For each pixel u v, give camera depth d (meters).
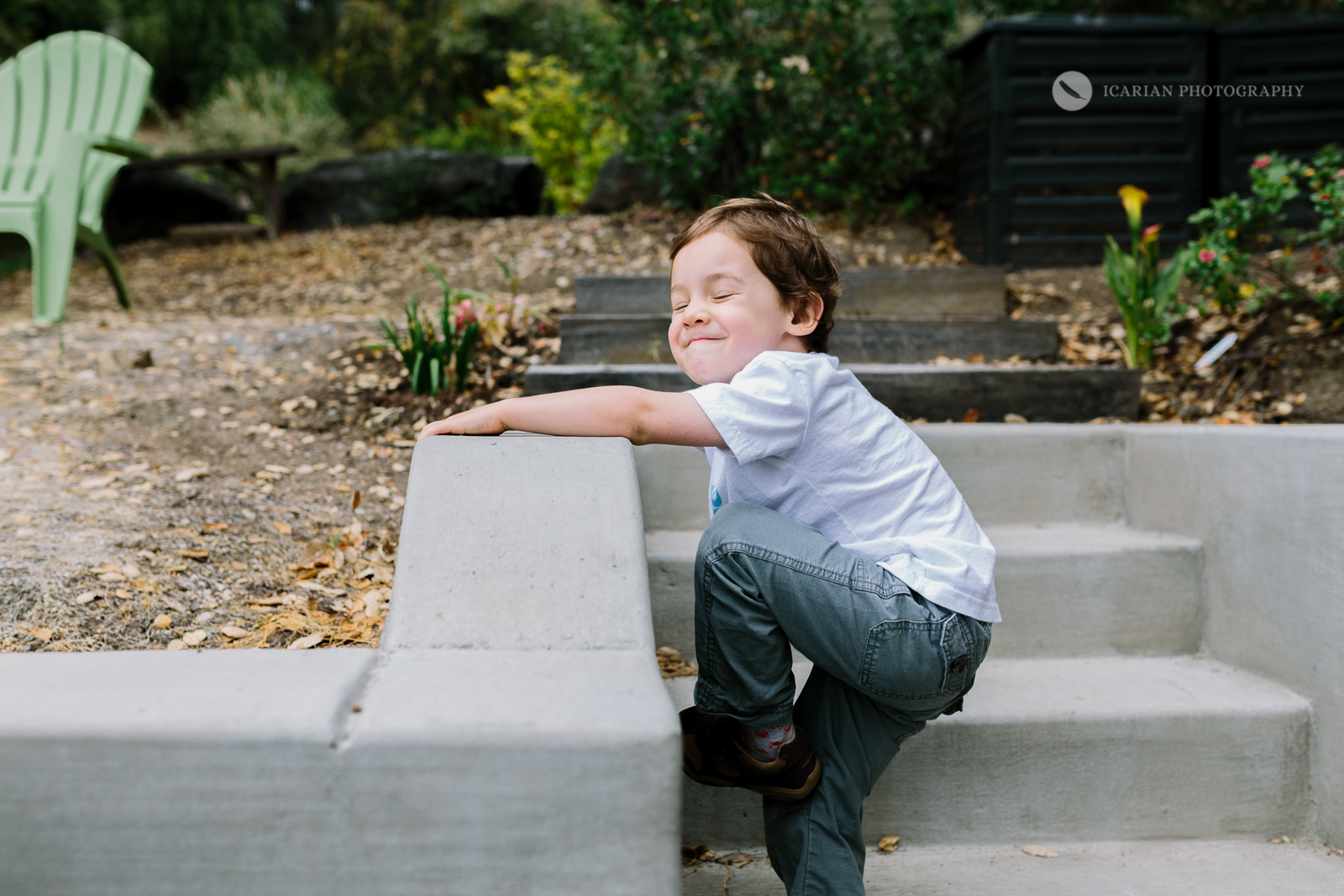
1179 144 4.75
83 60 4.96
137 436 2.85
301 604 1.98
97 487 2.43
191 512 2.32
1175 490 2.20
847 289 3.87
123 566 2.00
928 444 2.38
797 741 1.33
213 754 0.96
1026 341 3.42
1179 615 2.08
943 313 3.90
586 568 1.24
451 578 1.22
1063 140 4.74
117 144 4.39
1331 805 1.71
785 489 1.34
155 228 7.58
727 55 5.36
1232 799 1.76
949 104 5.54
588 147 8.20
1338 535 1.68
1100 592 2.06
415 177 7.16
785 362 1.30
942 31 5.35
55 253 4.07
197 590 1.98
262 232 7.05
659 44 5.45
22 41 10.45
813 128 5.55
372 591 2.07
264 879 0.97
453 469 1.37
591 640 1.16
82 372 3.42
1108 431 2.42
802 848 1.33
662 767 0.96
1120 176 4.77
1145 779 1.74
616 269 4.96
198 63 13.36
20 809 0.96
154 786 0.96
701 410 1.28
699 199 5.74
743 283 1.37
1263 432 1.91
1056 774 1.73
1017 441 2.40
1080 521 2.43
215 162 6.91
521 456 1.40
